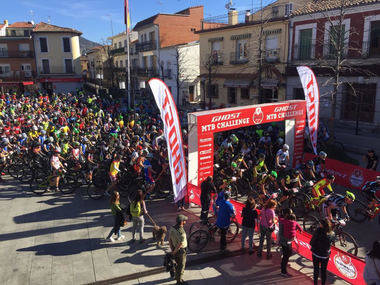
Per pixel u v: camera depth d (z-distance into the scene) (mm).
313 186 8977
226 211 7410
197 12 41000
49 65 48969
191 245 7746
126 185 11547
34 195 11516
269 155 13367
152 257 7438
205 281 6664
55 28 48812
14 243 8055
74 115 22766
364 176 11102
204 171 10281
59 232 8641
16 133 17484
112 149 13531
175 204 10539
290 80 23078
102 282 6566
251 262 7375
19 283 6496
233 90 28750
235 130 17500
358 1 18641
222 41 28812
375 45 18312
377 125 18297
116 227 7988
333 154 14438
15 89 47188
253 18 28922
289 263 7277
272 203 7258
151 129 16922
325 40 20328
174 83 37125
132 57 47750
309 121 13164
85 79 50406
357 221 9062
